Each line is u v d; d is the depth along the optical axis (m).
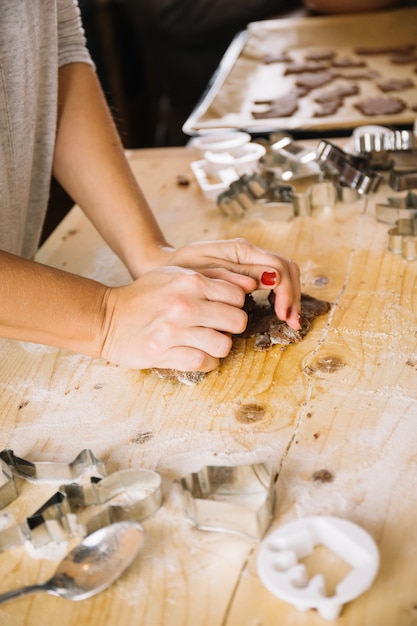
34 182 1.18
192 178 1.46
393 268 1.07
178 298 0.87
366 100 2.04
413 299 0.99
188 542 0.66
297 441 0.76
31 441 0.81
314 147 1.51
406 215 1.17
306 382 0.85
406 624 0.58
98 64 3.78
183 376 0.87
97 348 0.89
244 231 1.24
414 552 0.63
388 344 0.90
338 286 1.04
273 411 0.81
